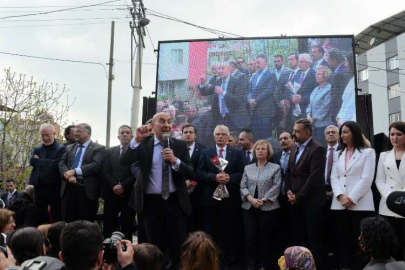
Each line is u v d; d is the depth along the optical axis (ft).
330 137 18.74
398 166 14.98
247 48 27.30
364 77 99.04
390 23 84.79
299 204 16.53
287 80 26.58
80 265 6.50
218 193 17.85
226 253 18.25
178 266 14.53
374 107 95.96
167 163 14.65
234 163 19.02
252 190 17.71
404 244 14.28
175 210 14.65
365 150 16.10
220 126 19.58
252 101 26.68
